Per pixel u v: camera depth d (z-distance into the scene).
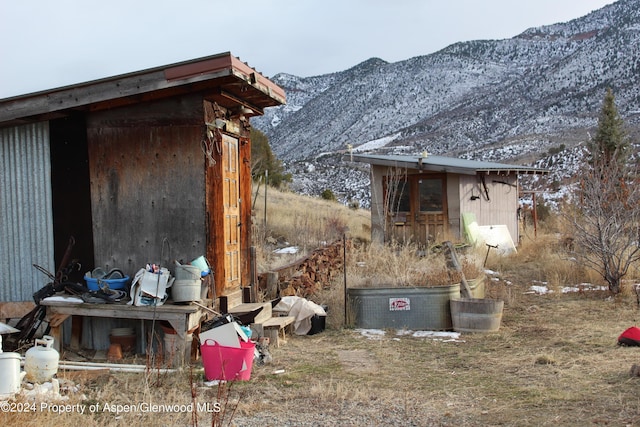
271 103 9.18
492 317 9.11
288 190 37.47
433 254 12.70
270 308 8.92
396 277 10.60
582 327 9.16
